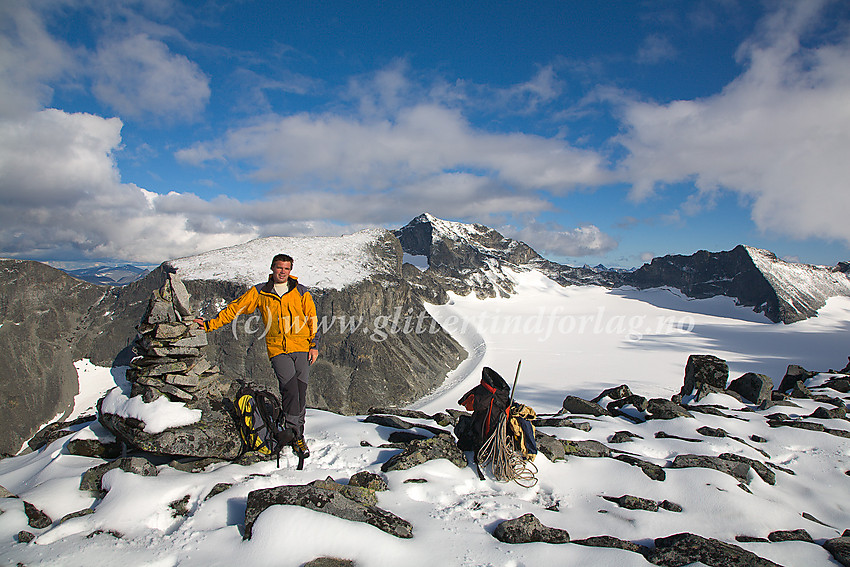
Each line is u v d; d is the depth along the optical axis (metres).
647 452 7.73
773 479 6.84
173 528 4.49
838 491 6.78
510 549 4.09
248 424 5.95
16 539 4.23
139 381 6.00
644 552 4.35
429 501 5.20
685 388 13.16
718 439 8.22
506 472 5.79
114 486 4.91
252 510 4.26
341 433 7.21
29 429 76.38
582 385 83.19
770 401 11.92
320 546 3.84
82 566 3.68
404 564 3.76
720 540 4.80
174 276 6.29
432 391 99.94
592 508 5.36
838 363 106.06
